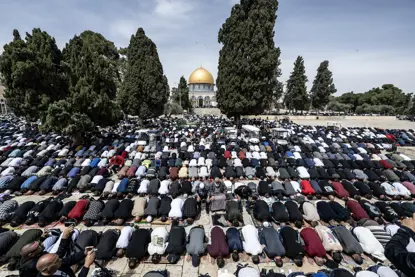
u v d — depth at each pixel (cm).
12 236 674
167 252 670
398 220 832
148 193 1041
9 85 1661
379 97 7869
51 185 1080
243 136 2312
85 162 1370
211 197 912
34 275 371
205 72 9050
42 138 2014
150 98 3309
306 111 6334
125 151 1644
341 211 851
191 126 3231
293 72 5781
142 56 3266
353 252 659
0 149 1662
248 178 1283
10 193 1061
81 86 1741
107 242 661
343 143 2030
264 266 654
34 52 1611
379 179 1199
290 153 1630
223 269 607
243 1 3022
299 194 1039
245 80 2917
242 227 802
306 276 575
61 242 461
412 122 4916
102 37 3947
